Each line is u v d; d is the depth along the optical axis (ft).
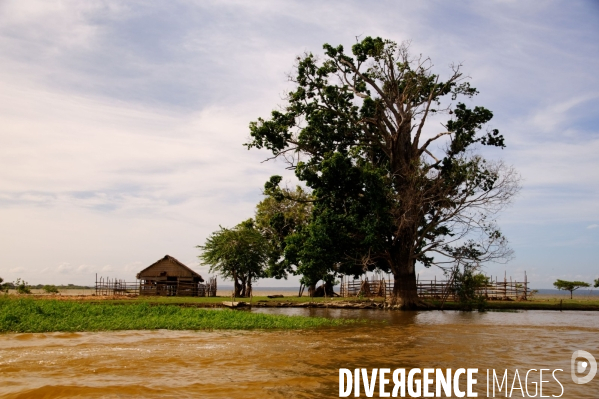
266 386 37.01
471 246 130.93
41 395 33.32
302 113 139.03
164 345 55.67
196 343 57.67
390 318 101.76
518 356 52.13
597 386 39.29
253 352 51.80
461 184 130.41
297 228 193.47
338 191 132.26
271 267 194.70
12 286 178.81
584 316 111.96
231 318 82.99
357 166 135.33
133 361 45.57
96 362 44.86
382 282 165.78
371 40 132.87
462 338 66.39
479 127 138.41
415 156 137.08
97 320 75.77
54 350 51.01
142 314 86.12
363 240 126.31
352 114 139.44
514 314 116.78
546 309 136.56
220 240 154.10
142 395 33.71
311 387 37.14
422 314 114.62
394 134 137.59
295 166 139.33
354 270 140.77
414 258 134.72
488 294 171.42
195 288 198.59
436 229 140.36
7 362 44.42
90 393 33.83
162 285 200.03
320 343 59.57
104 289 197.06
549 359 50.52
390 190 131.85
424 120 136.56
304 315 109.19
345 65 137.69
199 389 35.63
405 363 47.34
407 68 136.15
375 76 138.21
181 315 86.17
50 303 89.45
